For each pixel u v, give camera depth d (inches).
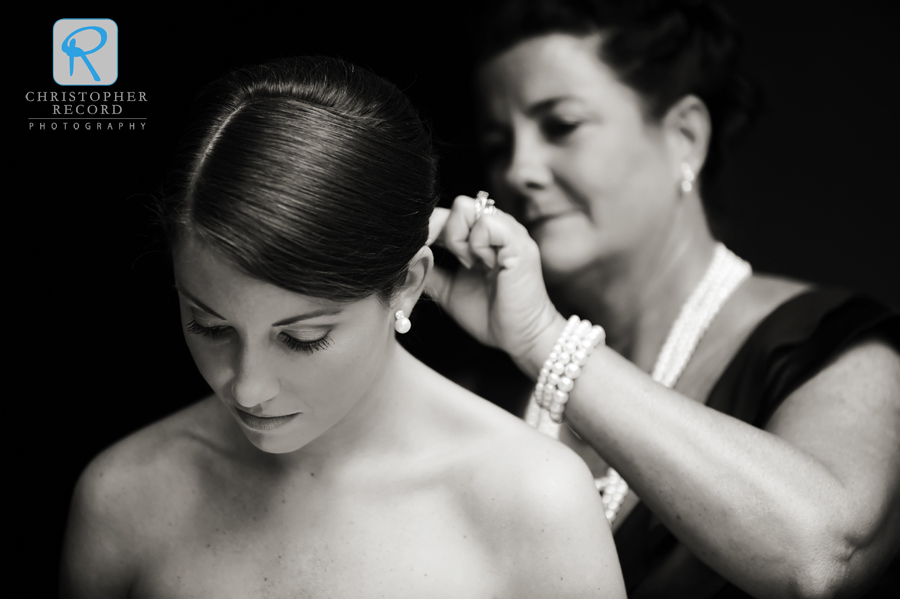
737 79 67.0
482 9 63.1
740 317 63.5
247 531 41.1
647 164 61.1
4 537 87.9
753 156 103.7
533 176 60.4
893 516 49.8
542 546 39.7
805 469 47.9
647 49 58.6
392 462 41.6
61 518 89.5
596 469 63.1
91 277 88.5
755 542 46.5
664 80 60.2
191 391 93.9
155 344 92.6
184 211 32.6
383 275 34.5
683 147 64.1
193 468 42.7
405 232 35.6
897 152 102.0
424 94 77.2
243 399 34.7
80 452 91.2
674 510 48.2
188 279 33.0
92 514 43.0
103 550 42.9
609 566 40.8
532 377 54.6
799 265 104.7
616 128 59.4
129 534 42.5
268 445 37.4
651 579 55.8
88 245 87.0
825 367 55.4
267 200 31.2
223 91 35.8
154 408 93.2
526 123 60.9
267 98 34.4
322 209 31.8
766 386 57.4
